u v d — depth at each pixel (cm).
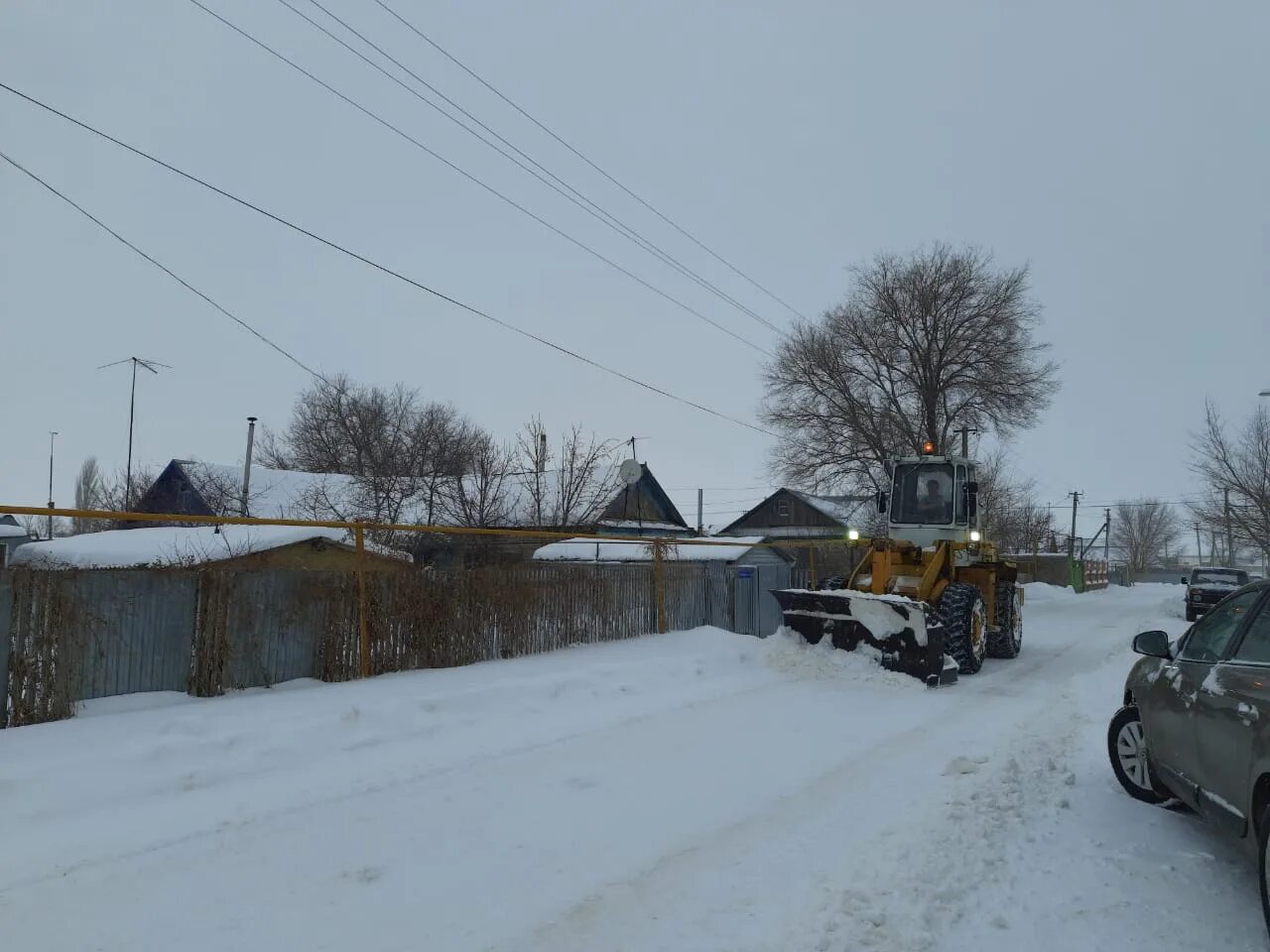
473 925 395
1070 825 545
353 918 401
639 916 405
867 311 3023
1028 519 5200
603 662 1058
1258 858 391
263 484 3338
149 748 604
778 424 3128
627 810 561
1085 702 965
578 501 2767
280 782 597
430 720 762
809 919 399
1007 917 411
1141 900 432
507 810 557
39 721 672
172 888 430
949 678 1098
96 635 717
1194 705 480
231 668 810
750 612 1662
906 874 451
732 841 504
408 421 3878
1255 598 474
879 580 1236
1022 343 2908
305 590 877
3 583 658
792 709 909
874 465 3002
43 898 414
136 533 2038
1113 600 3497
